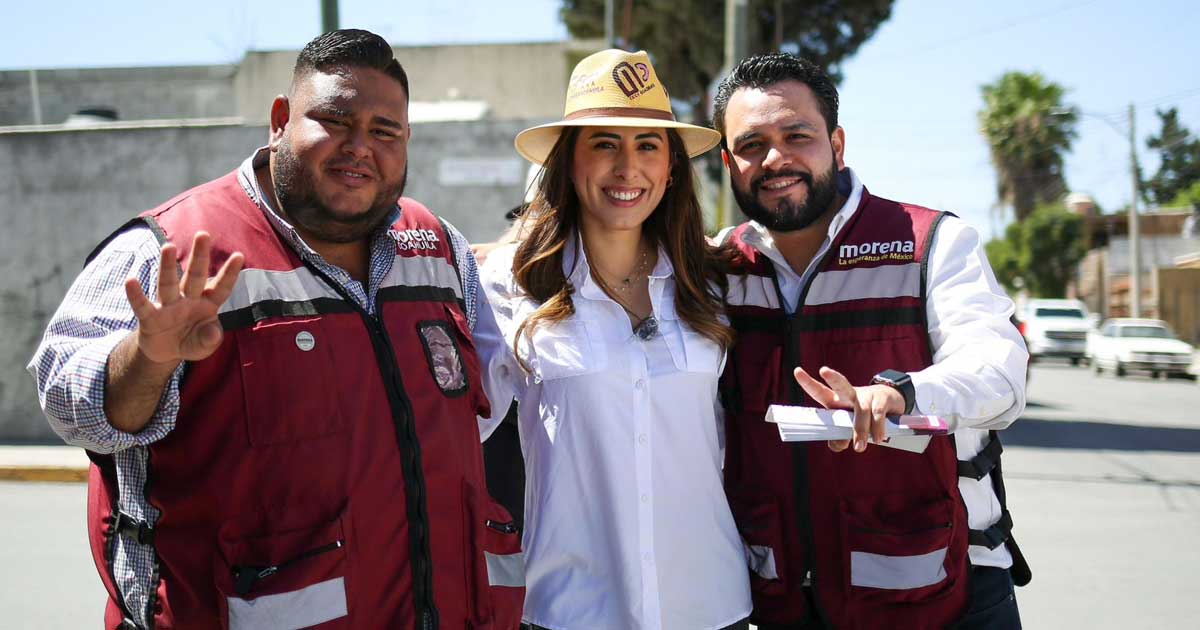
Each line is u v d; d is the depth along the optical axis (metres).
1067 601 5.73
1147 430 13.03
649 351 2.83
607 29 25.47
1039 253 44.66
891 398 2.28
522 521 3.11
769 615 2.88
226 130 11.16
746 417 2.91
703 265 3.00
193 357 1.82
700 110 26.41
